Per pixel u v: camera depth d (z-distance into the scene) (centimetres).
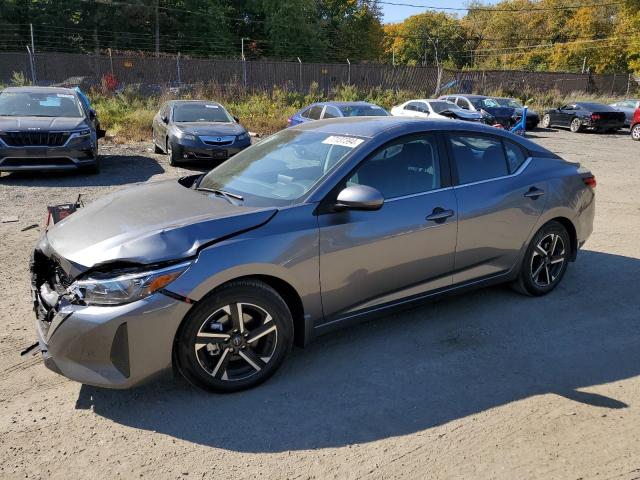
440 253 402
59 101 1088
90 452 277
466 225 412
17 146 956
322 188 353
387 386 342
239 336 322
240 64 3009
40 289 329
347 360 374
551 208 466
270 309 328
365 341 402
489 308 463
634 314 458
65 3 4956
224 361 321
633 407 322
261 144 453
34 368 356
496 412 315
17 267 546
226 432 294
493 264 441
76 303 294
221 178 414
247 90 2727
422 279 399
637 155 1645
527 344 401
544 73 3634
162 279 293
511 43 7925
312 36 5706
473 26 8419
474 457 277
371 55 6806
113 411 312
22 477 258
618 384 348
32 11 4875
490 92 3297
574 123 2433
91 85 2775
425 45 8438
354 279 361
